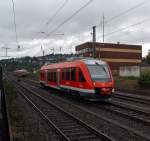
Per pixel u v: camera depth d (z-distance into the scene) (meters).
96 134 11.02
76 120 13.78
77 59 23.27
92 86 19.89
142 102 20.73
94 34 35.69
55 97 25.48
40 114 16.05
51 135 11.15
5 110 14.85
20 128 12.45
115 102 21.48
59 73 27.23
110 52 84.25
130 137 10.70
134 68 53.34
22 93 30.02
